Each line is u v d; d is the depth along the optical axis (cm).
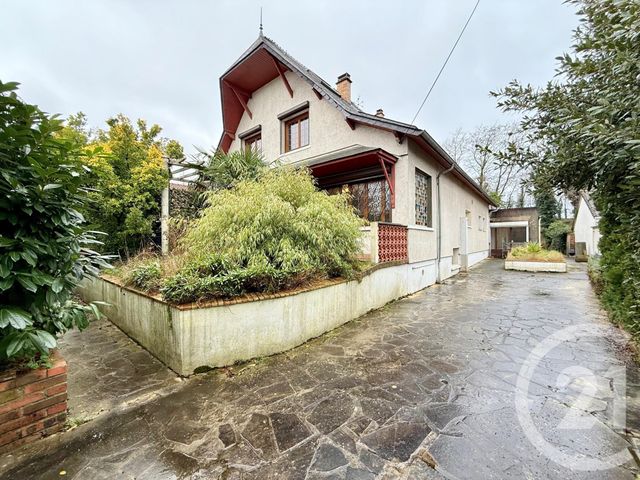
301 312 387
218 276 330
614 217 353
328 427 213
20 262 197
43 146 193
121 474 172
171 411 237
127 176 807
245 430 211
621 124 178
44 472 174
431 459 179
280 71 955
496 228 2005
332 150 869
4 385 189
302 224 423
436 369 302
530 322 454
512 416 220
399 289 650
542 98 253
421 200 816
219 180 766
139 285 411
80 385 283
